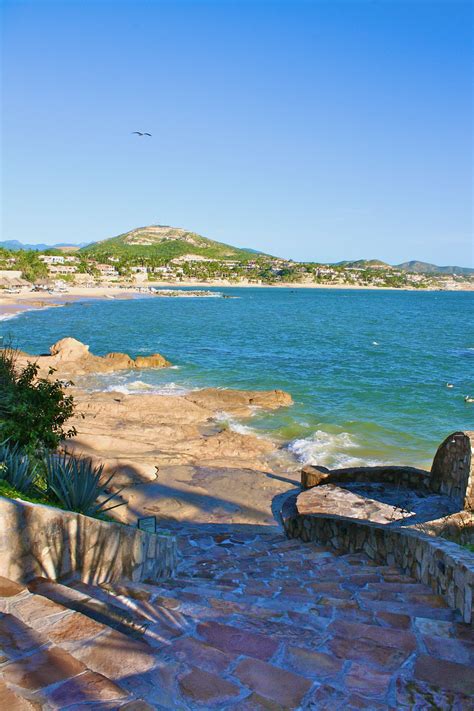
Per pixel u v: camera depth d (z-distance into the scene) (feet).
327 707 9.45
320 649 12.20
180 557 30.09
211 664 10.58
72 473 23.47
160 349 158.51
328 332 219.20
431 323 281.74
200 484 49.55
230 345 170.19
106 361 118.01
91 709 8.02
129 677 9.64
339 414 80.64
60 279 576.61
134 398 79.36
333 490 36.42
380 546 26.86
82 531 16.56
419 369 126.62
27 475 23.17
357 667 11.14
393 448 64.39
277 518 42.37
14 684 8.57
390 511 32.04
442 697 10.23
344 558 28.12
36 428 33.45
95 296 459.32
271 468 56.90
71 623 11.15
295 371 120.37
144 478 49.39
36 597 12.13
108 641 10.61
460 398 93.04
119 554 18.60
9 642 9.83
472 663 12.34
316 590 20.15
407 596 18.72
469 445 30.04
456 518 28.30
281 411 81.51
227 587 20.13
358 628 13.74
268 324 251.39
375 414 81.05
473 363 138.00
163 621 12.75
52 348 122.83
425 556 21.07
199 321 260.21
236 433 66.33
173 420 73.26
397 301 547.90
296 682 10.07
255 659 10.75
